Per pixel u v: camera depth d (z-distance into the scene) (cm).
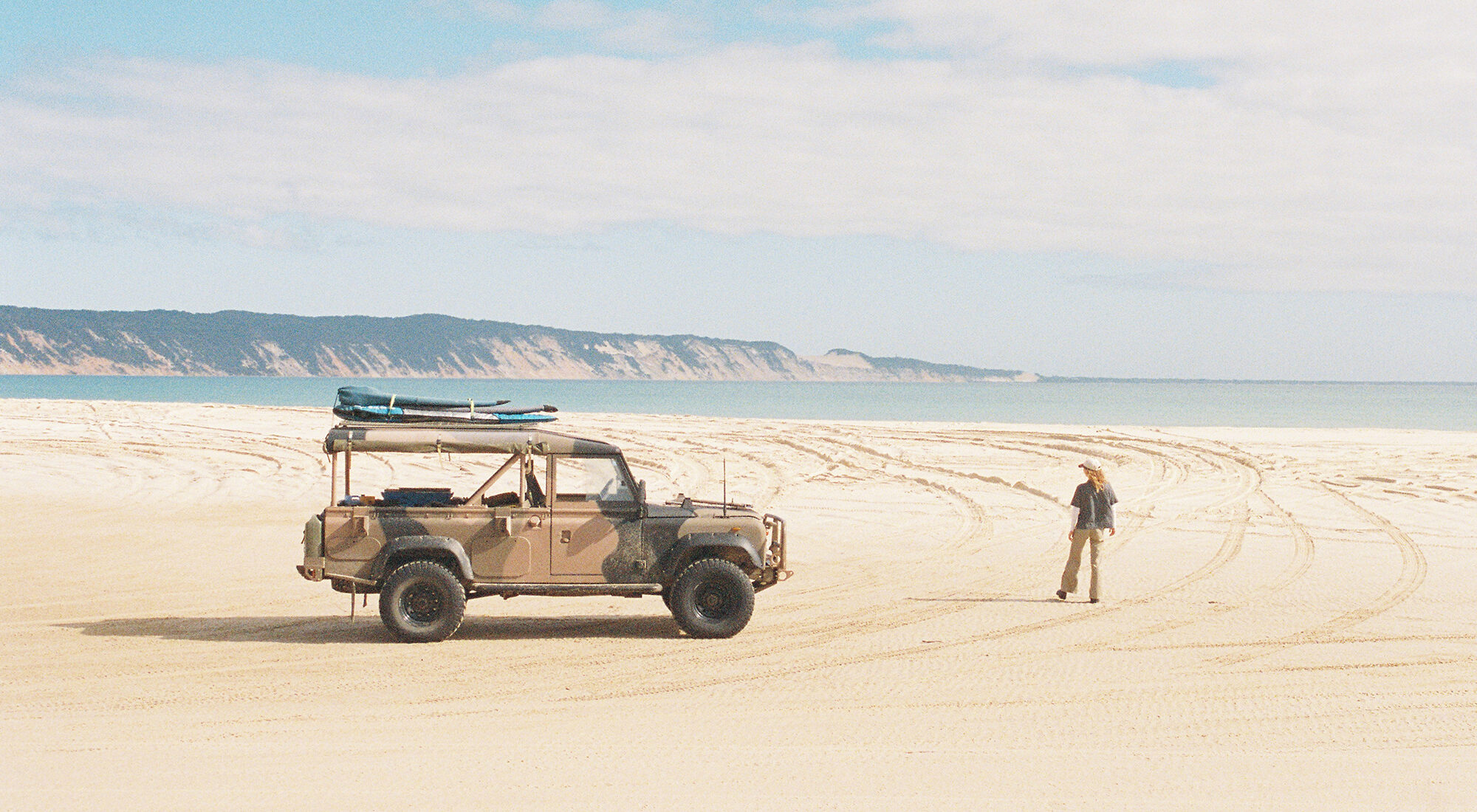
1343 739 766
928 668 991
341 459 3055
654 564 1130
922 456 3206
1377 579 1447
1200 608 1277
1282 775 683
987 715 832
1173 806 625
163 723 802
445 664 1009
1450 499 2255
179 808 616
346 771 687
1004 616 1239
